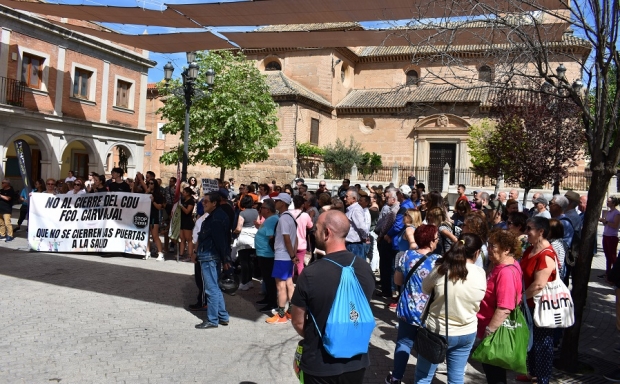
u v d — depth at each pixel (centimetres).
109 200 1260
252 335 701
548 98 1548
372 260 1196
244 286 979
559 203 759
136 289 917
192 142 2283
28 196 1420
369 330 346
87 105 2452
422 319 461
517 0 631
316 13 903
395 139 3300
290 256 764
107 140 2581
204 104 2305
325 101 3312
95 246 1256
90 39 2417
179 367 569
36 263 1106
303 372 349
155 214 1243
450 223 723
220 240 713
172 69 1608
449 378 455
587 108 670
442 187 2809
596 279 1246
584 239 617
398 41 1012
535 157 1612
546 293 524
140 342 644
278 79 3222
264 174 3075
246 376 554
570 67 2566
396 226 893
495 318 451
